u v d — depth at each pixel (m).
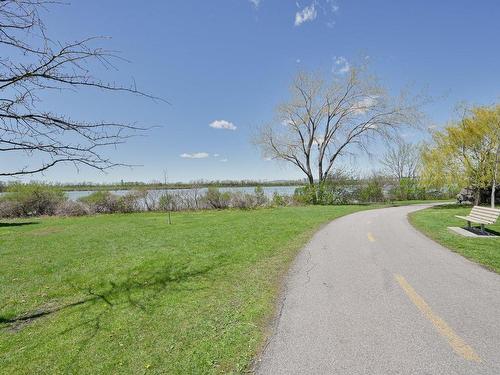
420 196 36.41
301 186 30.64
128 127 4.20
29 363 3.65
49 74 3.76
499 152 19.86
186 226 14.53
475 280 5.92
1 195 24.48
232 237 10.91
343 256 7.97
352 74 31.00
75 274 7.33
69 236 12.99
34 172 3.82
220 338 3.92
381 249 8.73
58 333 4.36
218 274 6.65
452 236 10.34
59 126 3.86
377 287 5.61
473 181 21.77
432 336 3.82
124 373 3.32
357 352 3.51
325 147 32.81
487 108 20.61
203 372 3.26
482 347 3.56
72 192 25.58
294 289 5.61
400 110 30.83
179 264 7.56
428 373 3.10
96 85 3.98
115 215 22.80
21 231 15.29
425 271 6.55
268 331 4.06
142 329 4.29
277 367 3.28
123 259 8.43
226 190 26.09
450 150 21.66
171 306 5.03
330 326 4.15
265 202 26.38
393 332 3.94
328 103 32.16
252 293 5.46
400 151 48.28
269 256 8.09
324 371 3.19
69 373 3.40
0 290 6.46
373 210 21.31
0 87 3.65
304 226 13.34
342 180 30.95
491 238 9.84
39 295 6.11
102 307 5.22
